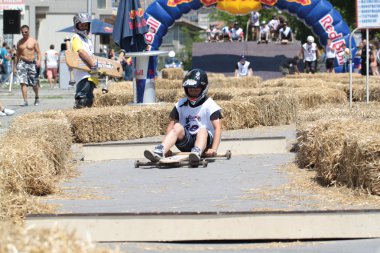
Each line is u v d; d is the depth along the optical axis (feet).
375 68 164.66
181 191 46.93
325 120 54.08
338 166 46.47
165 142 56.90
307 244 35.17
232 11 179.73
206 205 41.47
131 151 63.82
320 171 48.80
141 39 92.73
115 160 63.21
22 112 106.22
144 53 89.56
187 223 35.78
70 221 35.96
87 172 56.29
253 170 54.75
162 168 57.31
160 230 35.88
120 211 39.55
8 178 42.24
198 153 56.29
